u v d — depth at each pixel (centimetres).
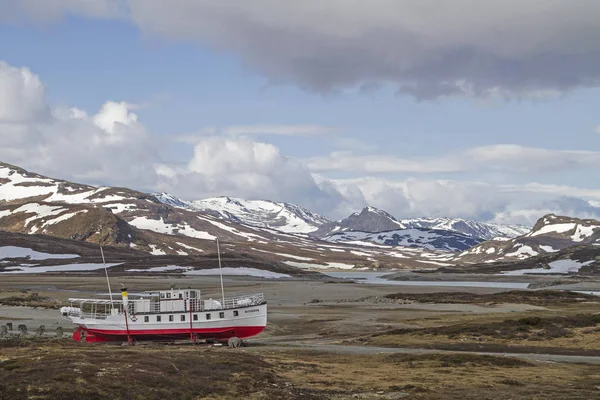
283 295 17838
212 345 8100
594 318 8756
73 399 4009
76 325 9312
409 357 6488
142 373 4844
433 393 4712
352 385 5031
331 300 15950
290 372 5544
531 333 8094
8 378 4362
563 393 4725
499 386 5003
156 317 8300
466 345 7631
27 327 9625
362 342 8200
